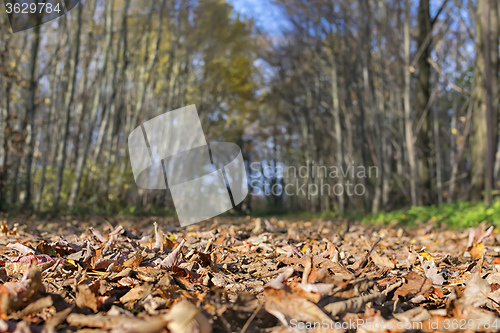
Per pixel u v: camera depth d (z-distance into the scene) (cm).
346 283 171
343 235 600
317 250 275
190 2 2272
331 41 2227
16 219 905
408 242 542
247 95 2767
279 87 2928
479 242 398
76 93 2536
